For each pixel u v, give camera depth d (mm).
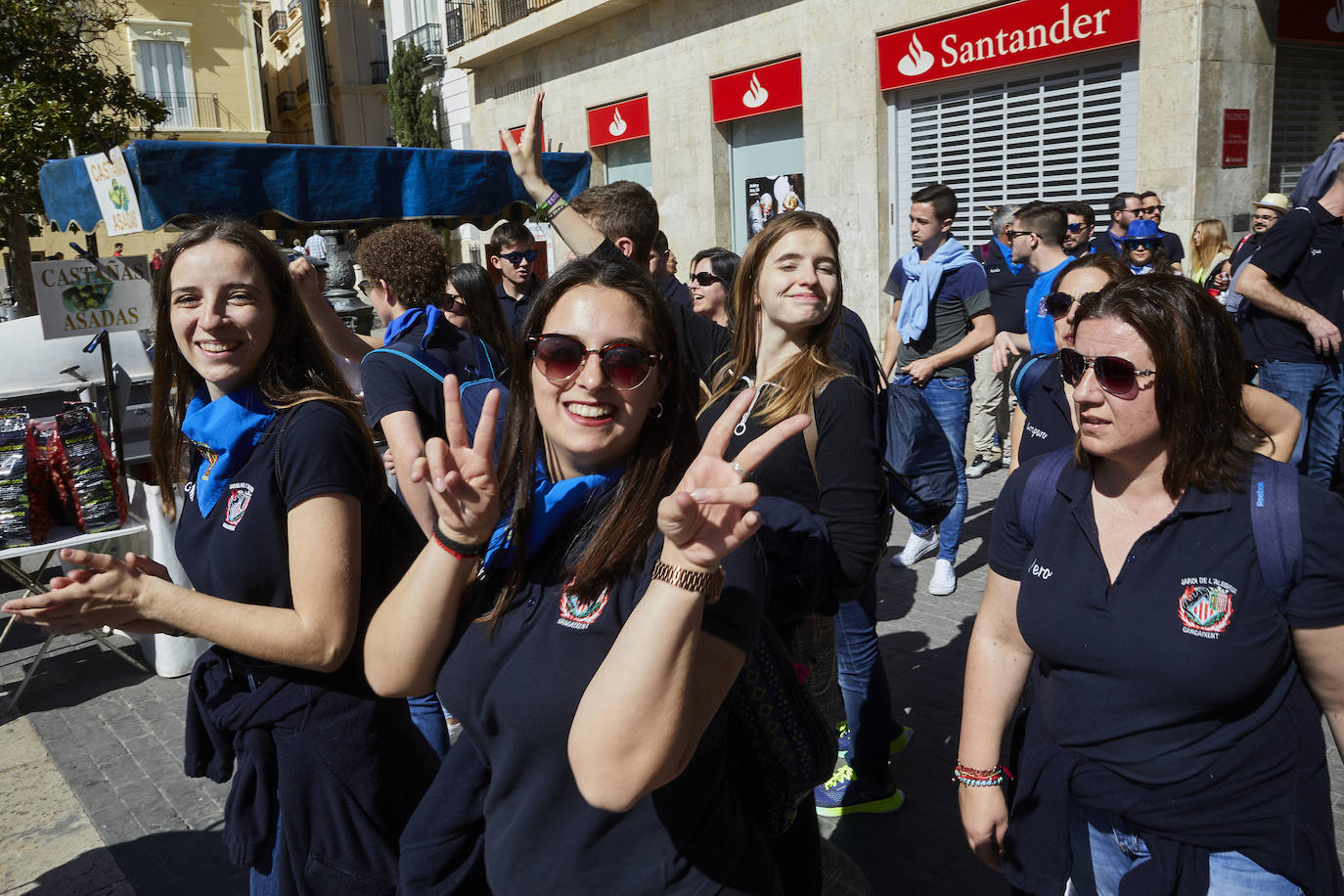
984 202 10484
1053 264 5020
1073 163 9516
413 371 3301
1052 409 3219
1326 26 9039
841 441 2426
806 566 2051
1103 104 9180
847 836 3307
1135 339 1703
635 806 1522
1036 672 2002
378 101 36719
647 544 1538
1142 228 7125
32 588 4637
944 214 5660
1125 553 1780
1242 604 1665
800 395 2457
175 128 32750
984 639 2100
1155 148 8594
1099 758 1811
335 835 2176
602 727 1344
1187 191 8430
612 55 15109
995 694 2078
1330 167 5004
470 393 3232
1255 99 8602
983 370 7445
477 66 18531
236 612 1971
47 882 3410
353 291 7332
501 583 1661
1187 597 1696
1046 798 1874
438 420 3309
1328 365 5137
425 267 3609
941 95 10734
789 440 2449
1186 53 8242
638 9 14430
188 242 2180
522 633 1578
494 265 5711
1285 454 2611
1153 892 1754
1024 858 1907
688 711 1365
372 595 2205
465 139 22828
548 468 1677
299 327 2299
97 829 3717
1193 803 1728
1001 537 2033
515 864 1595
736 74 12984
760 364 2699
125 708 4684
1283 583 1646
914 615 5121
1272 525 1645
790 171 12859
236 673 2225
